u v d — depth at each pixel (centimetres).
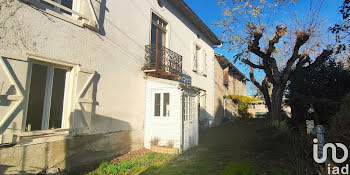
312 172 393
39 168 417
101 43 577
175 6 1006
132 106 677
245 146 751
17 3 397
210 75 1391
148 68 724
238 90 2183
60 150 456
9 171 373
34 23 422
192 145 778
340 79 835
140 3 750
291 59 941
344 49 561
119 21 646
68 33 489
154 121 718
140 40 736
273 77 1012
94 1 552
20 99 391
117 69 627
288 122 971
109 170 480
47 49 443
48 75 468
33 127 430
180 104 684
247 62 1084
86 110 514
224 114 1627
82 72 510
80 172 473
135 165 525
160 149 672
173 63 869
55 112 477
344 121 447
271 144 736
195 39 1216
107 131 577
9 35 383
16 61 390
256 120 1498
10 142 371
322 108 772
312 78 910
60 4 504
